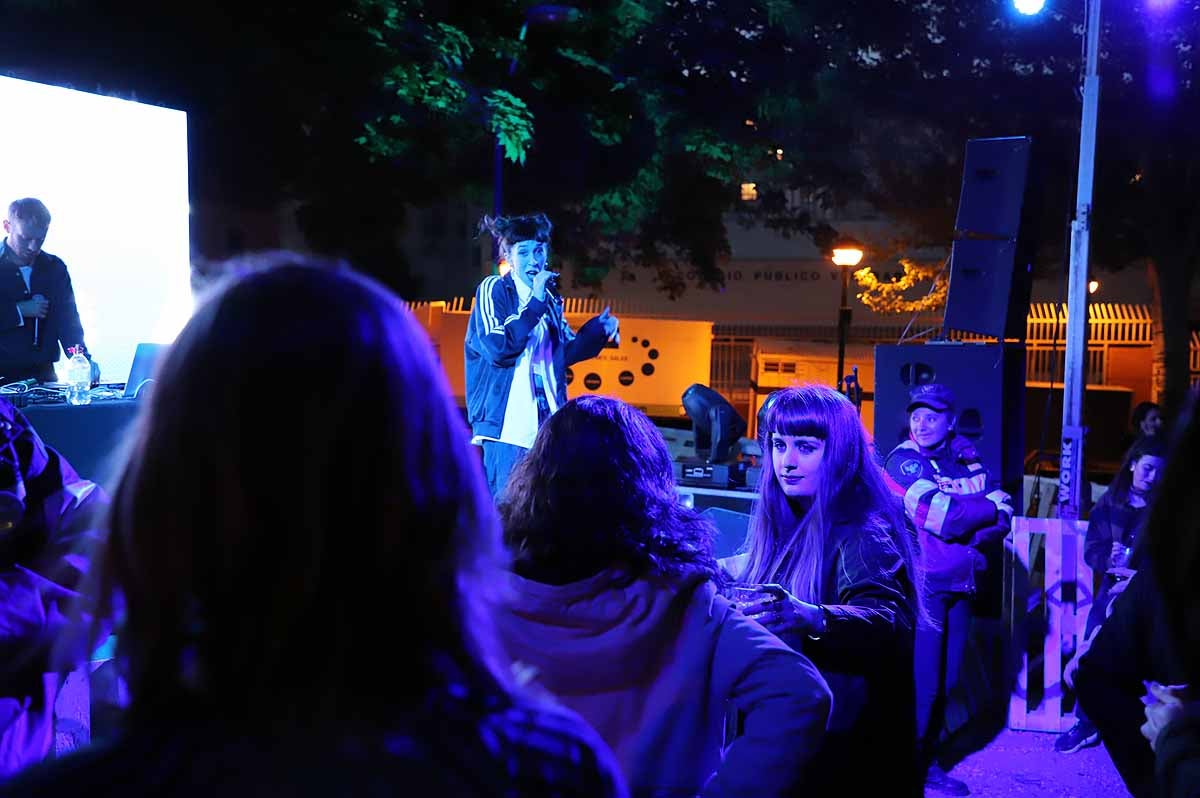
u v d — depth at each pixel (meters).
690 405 8.41
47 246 6.80
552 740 0.85
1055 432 19.69
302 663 0.77
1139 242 19.88
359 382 0.80
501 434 5.38
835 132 17.34
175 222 7.70
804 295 29.92
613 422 1.94
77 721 3.16
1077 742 5.09
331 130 11.86
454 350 22.98
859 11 16.05
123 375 7.41
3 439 2.41
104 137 7.20
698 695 1.85
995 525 4.89
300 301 0.82
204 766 0.74
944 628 4.79
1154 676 1.97
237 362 0.78
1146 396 25.52
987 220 7.04
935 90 17.12
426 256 25.66
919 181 19.28
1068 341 8.43
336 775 0.74
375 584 0.79
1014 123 17.36
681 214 17.69
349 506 0.79
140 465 0.79
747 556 2.90
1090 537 5.13
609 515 1.86
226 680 0.76
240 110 11.16
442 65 10.73
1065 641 5.46
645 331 22.41
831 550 2.63
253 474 0.77
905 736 2.53
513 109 11.13
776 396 2.81
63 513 2.46
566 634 1.80
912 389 6.82
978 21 17.09
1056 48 17.14
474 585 0.89
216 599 0.77
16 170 6.64
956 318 7.09
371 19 10.48
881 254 23.38
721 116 14.53
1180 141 17.80
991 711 5.58
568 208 16.67
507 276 5.43
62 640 0.87
